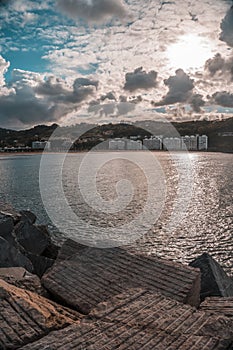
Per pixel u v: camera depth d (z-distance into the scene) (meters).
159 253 28.48
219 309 7.54
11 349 5.28
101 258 10.85
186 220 39.59
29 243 16.89
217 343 5.14
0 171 112.81
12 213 17.91
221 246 30.39
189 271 9.27
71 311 7.33
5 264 12.52
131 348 5.02
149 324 5.71
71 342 5.20
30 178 87.19
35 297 7.53
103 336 5.35
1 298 6.67
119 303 6.52
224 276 12.84
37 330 5.72
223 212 44.59
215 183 78.12
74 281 9.39
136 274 9.43
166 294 8.18
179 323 5.73
